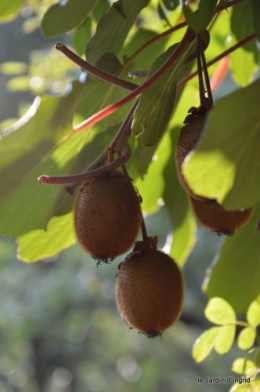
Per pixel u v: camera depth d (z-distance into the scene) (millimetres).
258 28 780
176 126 1070
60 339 3947
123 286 818
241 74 1115
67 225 958
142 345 3914
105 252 798
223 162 684
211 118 674
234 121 680
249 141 687
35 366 4188
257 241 1055
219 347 974
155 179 1099
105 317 3664
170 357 3775
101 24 863
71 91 852
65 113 842
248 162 693
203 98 798
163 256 827
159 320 811
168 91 802
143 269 816
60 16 873
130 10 871
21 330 3395
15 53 3568
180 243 1137
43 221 902
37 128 839
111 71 888
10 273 3355
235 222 788
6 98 3391
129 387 4098
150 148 958
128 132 833
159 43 1015
